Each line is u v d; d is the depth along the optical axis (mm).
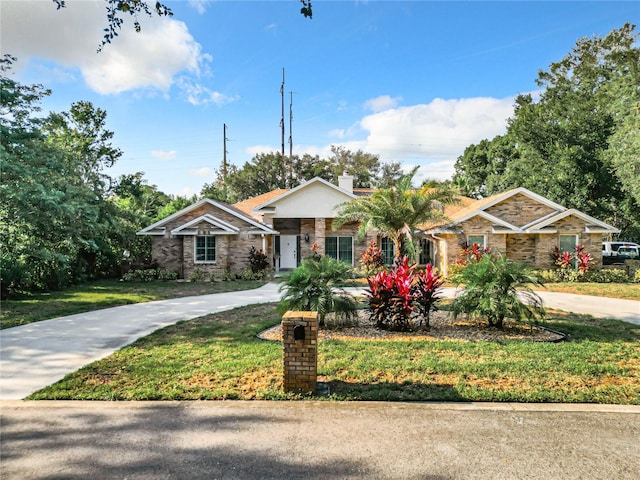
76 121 26781
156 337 9016
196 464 3924
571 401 5410
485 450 4172
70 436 4461
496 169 43469
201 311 12523
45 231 14930
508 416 4941
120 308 13141
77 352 7887
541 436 4453
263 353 7605
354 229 26578
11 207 13266
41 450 4172
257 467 3875
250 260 22875
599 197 33344
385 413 5023
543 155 33906
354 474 3760
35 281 16578
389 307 9641
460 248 22125
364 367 6750
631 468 3846
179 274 23328
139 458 4023
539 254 22469
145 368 6754
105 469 3838
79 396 5531
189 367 6801
